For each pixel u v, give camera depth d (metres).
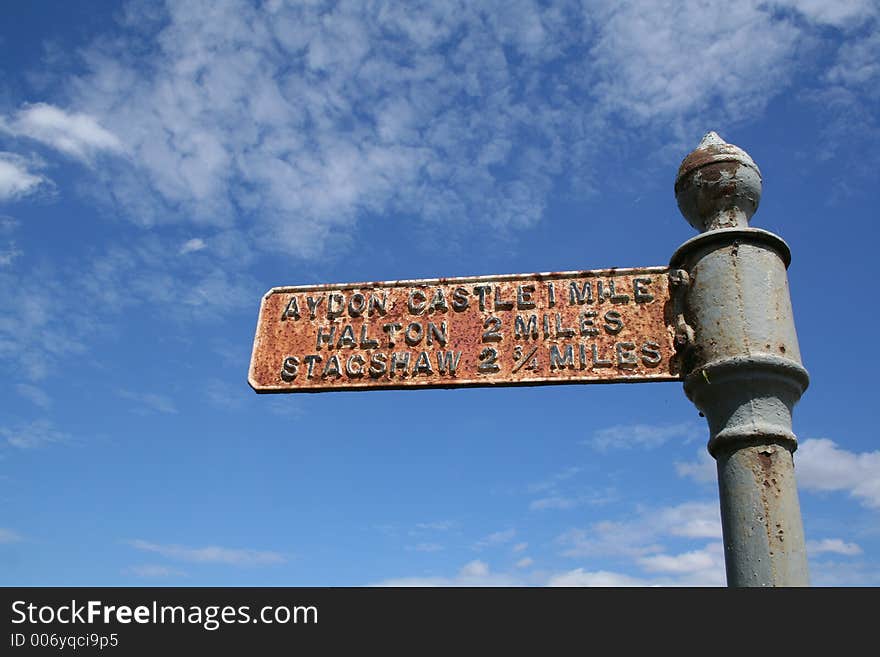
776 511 4.92
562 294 5.99
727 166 5.77
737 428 5.15
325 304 6.27
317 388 6.02
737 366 5.22
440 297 6.14
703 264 5.62
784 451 5.10
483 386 5.85
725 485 5.14
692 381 5.44
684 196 5.97
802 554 4.86
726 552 5.04
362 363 6.03
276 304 6.34
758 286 5.45
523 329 5.93
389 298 6.22
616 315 5.84
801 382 5.33
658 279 5.89
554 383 5.76
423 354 5.98
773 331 5.34
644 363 5.68
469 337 5.98
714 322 5.45
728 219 5.73
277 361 6.14
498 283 6.12
